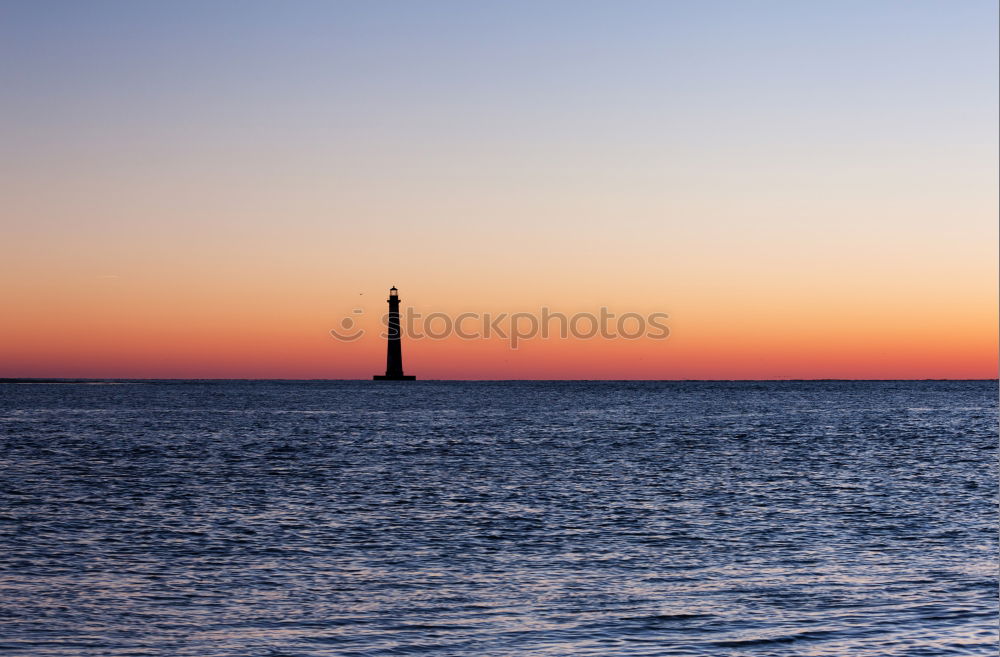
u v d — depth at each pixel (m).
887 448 65.19
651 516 34.44
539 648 18.72
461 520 33.44
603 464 53.38
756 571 25.22
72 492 40.59
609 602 22.06
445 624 20.30
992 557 26.84
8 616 20.69
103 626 20.03
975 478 46.75
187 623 20.31
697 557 27.06
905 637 19.20
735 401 174.00
